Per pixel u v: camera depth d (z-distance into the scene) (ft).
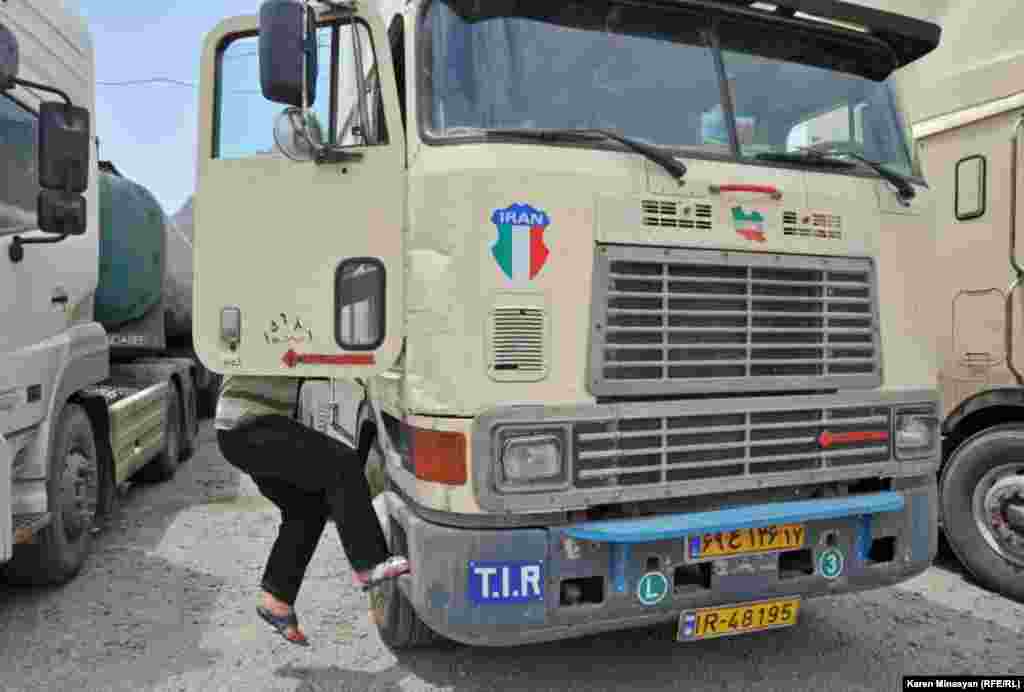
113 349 25.40
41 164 12.91
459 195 9.53
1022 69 14.66
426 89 10.09
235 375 10.66
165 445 24.59
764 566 10.43
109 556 17.28
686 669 11.89
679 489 10.07
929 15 16.19
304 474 10.67
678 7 11.06
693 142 10.92
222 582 15.64
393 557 10.24
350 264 10.09
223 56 10.78
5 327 13.34
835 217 11.14
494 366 9.50
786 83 11.73
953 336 15.81
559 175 9.75
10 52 12.15
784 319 10.81
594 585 9.96
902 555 11.43
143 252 25.12
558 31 10.55
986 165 15.21
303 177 10.23
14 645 12.80
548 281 9.67
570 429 9.63
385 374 11.38
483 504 9.36
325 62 11.75
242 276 10.44
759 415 10.61
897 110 12.66
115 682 11.54
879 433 11.34
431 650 12.51
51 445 14.94
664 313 10.11
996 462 14.96
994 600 14.67
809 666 11.96
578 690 11.25
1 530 11.94
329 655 12.35
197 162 10.68
